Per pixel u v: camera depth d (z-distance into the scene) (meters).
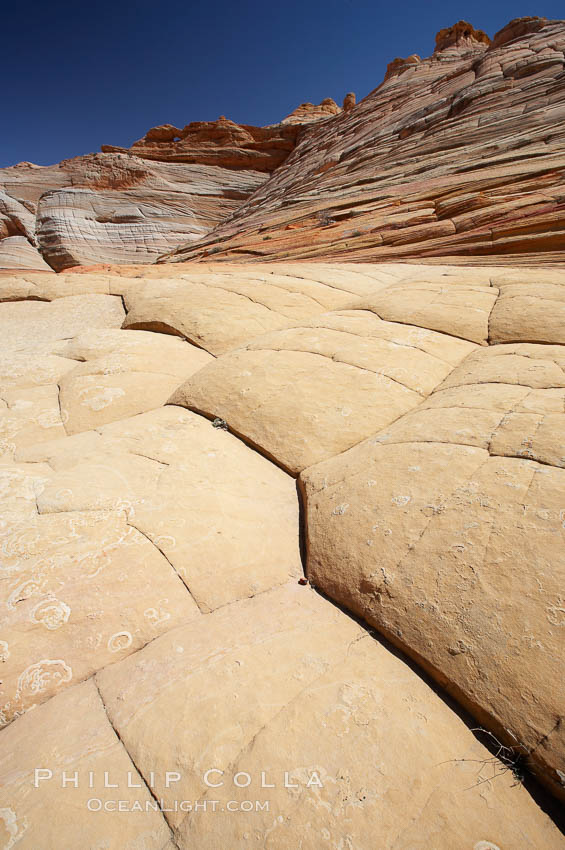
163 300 9.01
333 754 2.00
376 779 1.92
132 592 2.82
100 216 44.69
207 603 2.88
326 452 4.48
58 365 7.00
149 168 48.72
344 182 28.89
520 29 34.34
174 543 3.14
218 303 8.45
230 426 5.08
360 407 4.95
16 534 3.10
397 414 4.86
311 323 7.09
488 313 6.91
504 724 2.05
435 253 15.06
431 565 2.73
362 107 42.34
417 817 1.81
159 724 2.19
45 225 43.19
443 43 50.62
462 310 6.98
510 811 1.84
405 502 3.23
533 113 23.58
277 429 4.82
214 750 2.06
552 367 4.74
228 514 3.55
